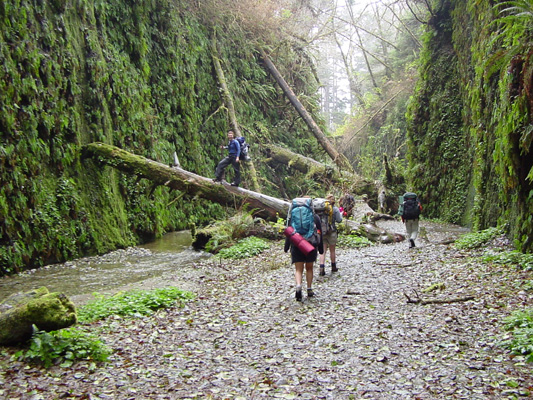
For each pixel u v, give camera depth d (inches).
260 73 1113.4
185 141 832.3
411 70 1433.3
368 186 868.6
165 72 801.6
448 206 727.1
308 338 223.6
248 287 351.3
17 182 451.5
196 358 204.5
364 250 495.2
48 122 503.2
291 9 1214.9
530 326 200.1
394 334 218.2
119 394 167.9
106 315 275.6
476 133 540.4
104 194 582.6
